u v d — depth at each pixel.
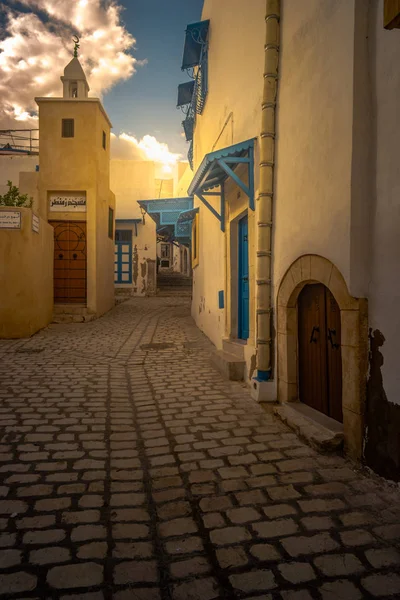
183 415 4.61
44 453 3.62
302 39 4.16
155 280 21.08
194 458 3.50
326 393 4.06
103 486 3.04
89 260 12.50
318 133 3.80
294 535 2.42
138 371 6.75
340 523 2.52
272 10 4.81
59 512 2.68
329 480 3.04
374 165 3.13
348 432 3.37
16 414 4.63
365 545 2.31
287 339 4.61
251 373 5.72
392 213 2.92
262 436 3.95
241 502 2.79
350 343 3.28
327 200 3.63
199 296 11.18
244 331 7.03
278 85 4.85
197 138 11.47
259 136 5.24
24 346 8.62
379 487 2.90
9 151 23.39
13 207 9.51
